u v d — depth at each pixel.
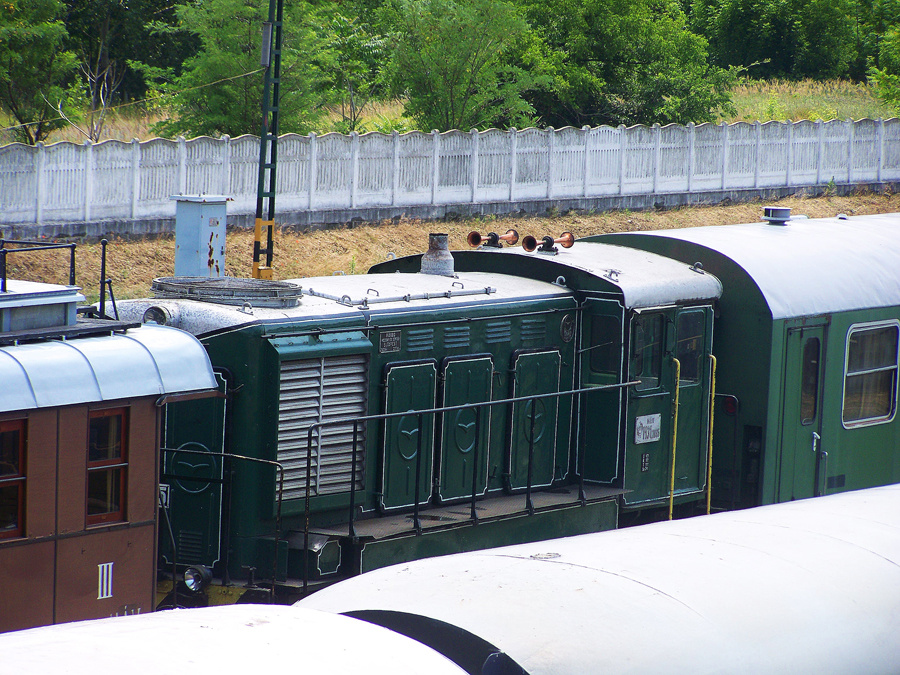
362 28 147.50
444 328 36.50
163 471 33.00
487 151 102.62
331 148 92.56
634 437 39.75
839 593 19.77
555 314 39.59
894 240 49.62
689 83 148.62
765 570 20.00
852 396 45.47
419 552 34.31
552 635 16.97
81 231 80.06
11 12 110.00
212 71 110.62
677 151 116.12
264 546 32.59
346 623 16.08
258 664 14.07
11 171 75.88
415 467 35.69
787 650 18.22
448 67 123.00
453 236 96.31
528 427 39.00
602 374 39.88
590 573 19.23
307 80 113.50
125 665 13.63
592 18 145.75
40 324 27.31
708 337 42.31
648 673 16.77
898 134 135.88
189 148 85.44
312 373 33.12
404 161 97.56
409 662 15.04
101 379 26.66
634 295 39.19
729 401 42.69
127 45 155.88
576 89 142.38
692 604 18.42
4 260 27.59
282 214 89.69
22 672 13.27
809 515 23.70
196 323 32.56
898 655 19.47
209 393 28.64
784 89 192.62
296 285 34.47
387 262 43.81
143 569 27.97
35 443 25.58
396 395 35.28
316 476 33.44
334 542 32.69
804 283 43.34
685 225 111.44
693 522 23.50
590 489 39.75
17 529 25.56
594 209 110.06
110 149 81.12
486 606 17.81
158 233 84.25
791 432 43.03
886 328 46.34
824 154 128.88
